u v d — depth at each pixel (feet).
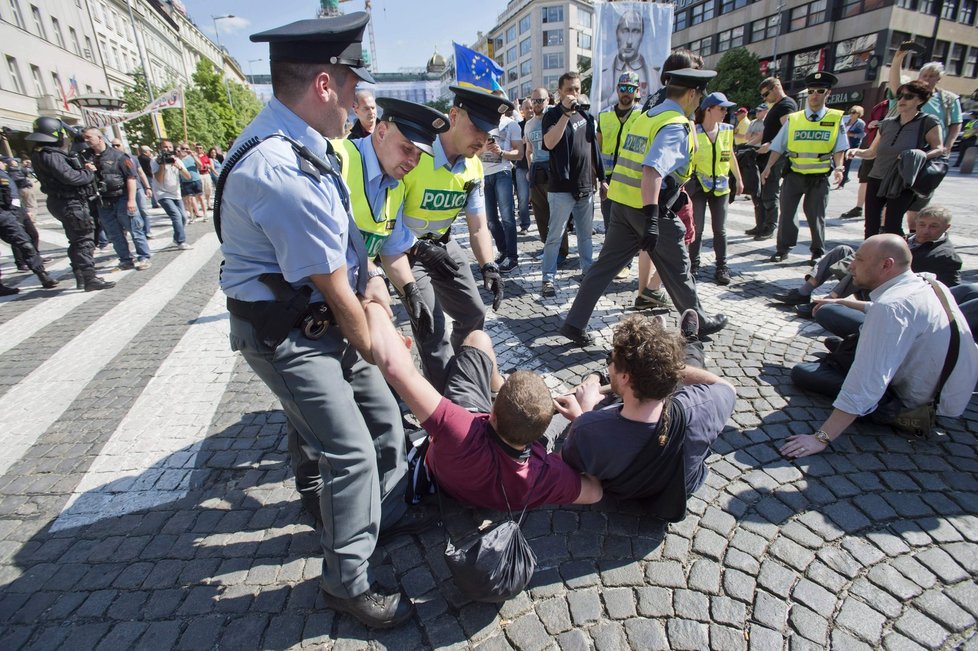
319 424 5.34
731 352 12.00
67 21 102.73
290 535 7.35
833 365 9.91
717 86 108.27
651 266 15.23
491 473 6.33
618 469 6.82
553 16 222.69
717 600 6.08
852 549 6.68
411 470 7.45
